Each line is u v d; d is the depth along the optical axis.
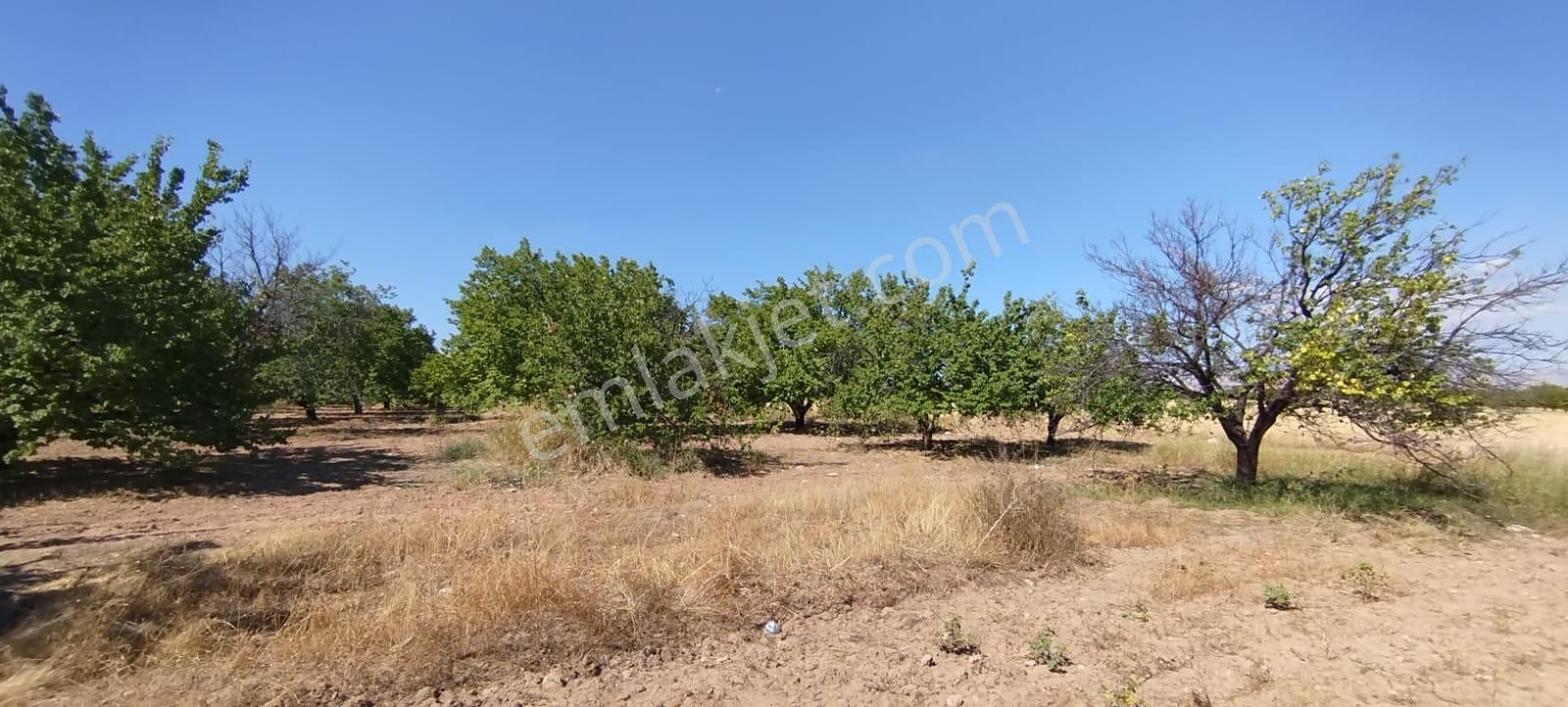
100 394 9.63
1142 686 3.89
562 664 4.04
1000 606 5.25
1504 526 7.86
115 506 8.88
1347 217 8.45
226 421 10.98
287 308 20.39
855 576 5.50
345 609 4.62
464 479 10.78
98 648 3.89
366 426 23.61
